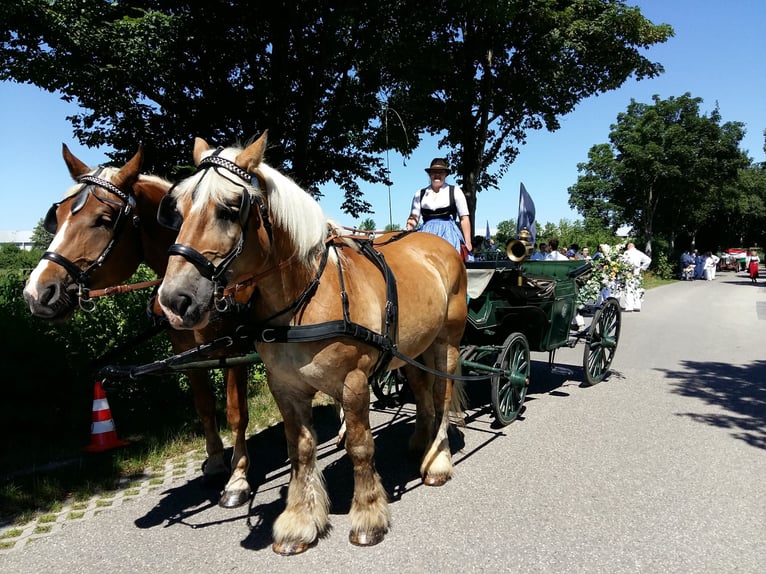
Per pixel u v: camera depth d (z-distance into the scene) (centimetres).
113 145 1034
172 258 223
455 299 407
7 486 369
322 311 276
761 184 4547
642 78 1562
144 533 317
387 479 394
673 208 3694
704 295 2055
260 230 251
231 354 352
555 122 1700
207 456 409
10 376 446
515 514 332
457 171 1650
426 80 1182
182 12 930
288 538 293
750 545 293
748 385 656
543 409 556
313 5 964
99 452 438
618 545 294
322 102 1152
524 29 1364
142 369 291
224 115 1034
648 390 633
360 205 1375
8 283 537
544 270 650
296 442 305
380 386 562
